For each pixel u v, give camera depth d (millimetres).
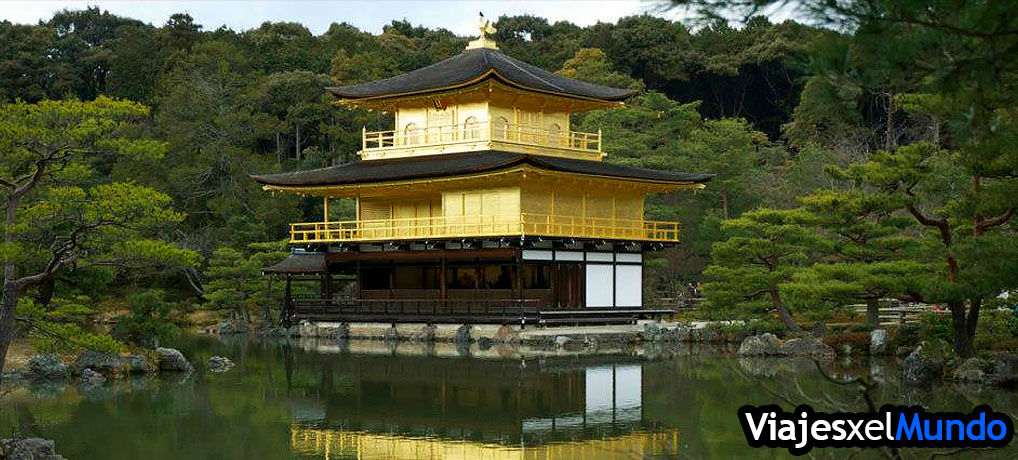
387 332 71500
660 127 99812
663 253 89812
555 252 69750
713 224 85250
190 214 107000
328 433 33344
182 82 118125
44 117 30719
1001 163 35562
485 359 55281
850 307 62938
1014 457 23594
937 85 11711
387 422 35312
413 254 73062
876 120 114250
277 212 103125
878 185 44344
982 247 33656
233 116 112375
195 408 38344
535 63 140750
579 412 36812
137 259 33031
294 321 77688
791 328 59594
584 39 144250
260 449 30875
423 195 76250
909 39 11406
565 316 67875
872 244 49469
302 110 121562
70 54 147750
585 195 73750
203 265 96438
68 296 49250
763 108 146125
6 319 30438
